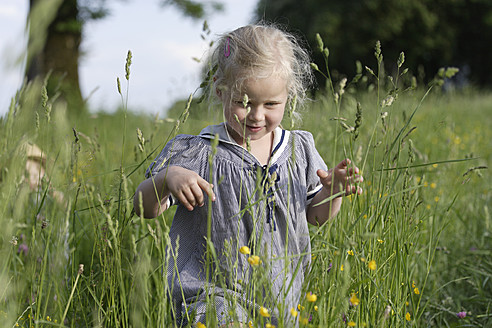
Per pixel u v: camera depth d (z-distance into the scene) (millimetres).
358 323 1866
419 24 26328
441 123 3504
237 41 2008
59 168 2613
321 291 1801
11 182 1847
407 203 2242
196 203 2014
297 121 2537
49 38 12938
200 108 3189
